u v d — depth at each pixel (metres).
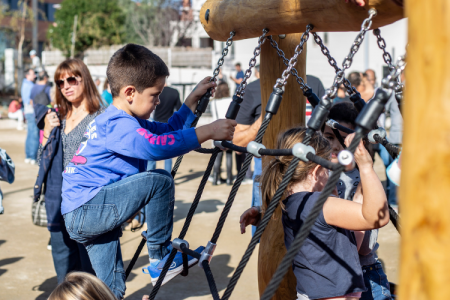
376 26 1.52
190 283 3.46
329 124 1.96
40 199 2.96
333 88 1.25
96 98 2.76
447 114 0.70
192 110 2.20
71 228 1.93
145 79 1.90
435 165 0.71
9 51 22.89
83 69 2.70
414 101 0.74
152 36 25.56
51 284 3.41
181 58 20.36
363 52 18.56
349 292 1.53
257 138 1.50
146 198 1.91
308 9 1.65
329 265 1.54
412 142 0.75
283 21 1.78
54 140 2.71
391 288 2.25
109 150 1.88
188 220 1.82
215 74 2.15
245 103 3.76
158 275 1.99
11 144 10.72
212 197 6.14
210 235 4.55
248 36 2.02
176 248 1.79
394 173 1.91
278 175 1.69
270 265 2.35
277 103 1.51
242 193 6.34
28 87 8.52
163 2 26.06
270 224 2.36
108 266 2.01
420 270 0.74
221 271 3.68
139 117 2.00
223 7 2.04
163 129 2.16
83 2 25.05
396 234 4.41
